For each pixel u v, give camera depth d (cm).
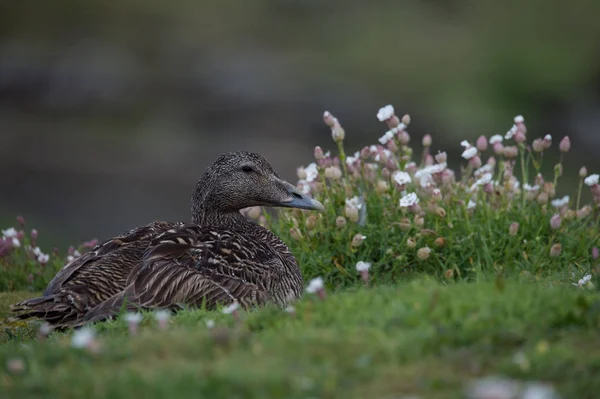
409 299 788
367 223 1257
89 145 3969
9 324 1134
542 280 1055
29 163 3666
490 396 545
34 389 667
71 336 879
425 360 682
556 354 680
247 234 1119
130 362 710
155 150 3922
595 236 1237
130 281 980
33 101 4544
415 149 4147
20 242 1523
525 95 4703
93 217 3142
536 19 5191
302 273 1232
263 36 5156
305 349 701
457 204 1269
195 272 1014
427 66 4834
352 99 4344
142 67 4788
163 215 3209
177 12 5319
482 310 745
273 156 3916
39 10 5266
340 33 5194
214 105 4384
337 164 1368
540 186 1288
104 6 5356
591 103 4734
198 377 657
